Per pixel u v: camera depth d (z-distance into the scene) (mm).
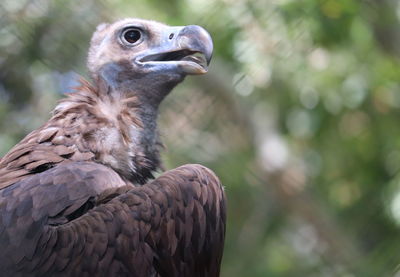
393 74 17938
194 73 9617
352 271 17469
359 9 16266
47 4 13391
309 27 15609
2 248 7629
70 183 8102
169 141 15023
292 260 18891
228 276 18500
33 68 13781
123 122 9352
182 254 8266
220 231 8703
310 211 18703
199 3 15156
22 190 7984
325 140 18984
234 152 17359
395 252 15633
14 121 14531
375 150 18844
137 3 14570
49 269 7602
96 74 9703
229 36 15305
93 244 7715
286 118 18438
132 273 7855
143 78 9648
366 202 18375
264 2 15227
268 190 18547
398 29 17125
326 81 17766
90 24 13461
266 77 16406
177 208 8188
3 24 13352
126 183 8922
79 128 8953
